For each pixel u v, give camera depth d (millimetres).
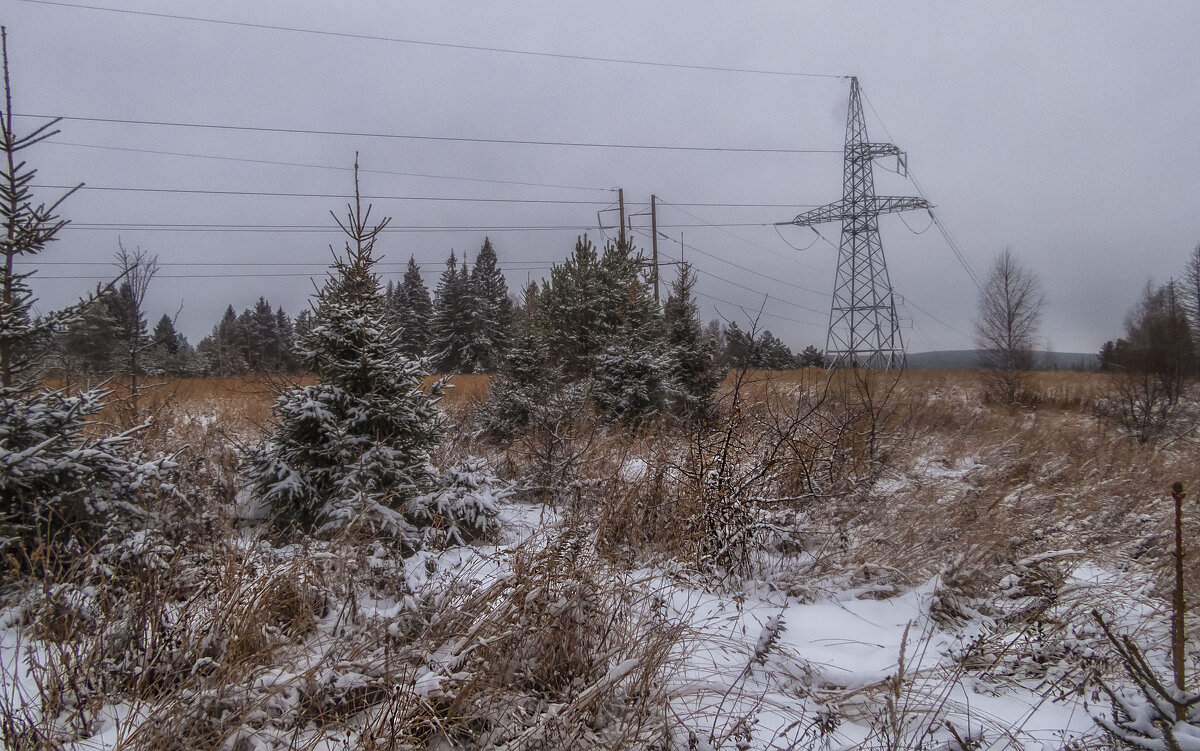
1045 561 4145
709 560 4594
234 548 3736
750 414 6488
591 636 3061
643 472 5895
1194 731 2117
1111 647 3205
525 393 10727
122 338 9719
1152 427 11516
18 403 3801
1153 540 4684
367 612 3359
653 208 26875
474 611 3084
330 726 2447
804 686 3014
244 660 2750
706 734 2496
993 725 2715
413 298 42719
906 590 4328
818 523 5227
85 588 3113
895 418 9953
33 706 2494
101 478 3969
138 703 2393
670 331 14633
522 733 2447
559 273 17016
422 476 5387
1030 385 18062
